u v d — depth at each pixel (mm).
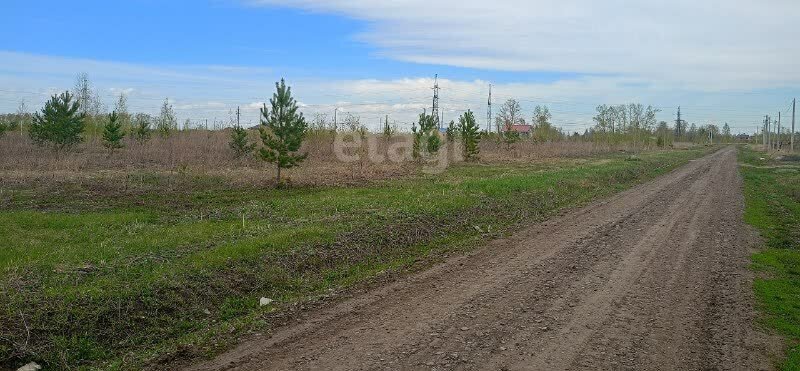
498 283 8422
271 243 9797
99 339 6105
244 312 7219
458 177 23844
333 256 9727
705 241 11906
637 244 11500
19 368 5348
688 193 21469
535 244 11406
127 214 12773
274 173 22812
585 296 7793
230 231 10992
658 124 97812
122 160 25891
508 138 43906
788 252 10914
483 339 6113
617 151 57500
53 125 25469
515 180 21812
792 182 26219
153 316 6738
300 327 6508
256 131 37438
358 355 5648
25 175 19031
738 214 15961
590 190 21594
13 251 8945
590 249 10961
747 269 9484
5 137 31594
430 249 10852
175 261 8531
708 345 6043
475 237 12031
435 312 7039
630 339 6184
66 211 13172
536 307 7270
